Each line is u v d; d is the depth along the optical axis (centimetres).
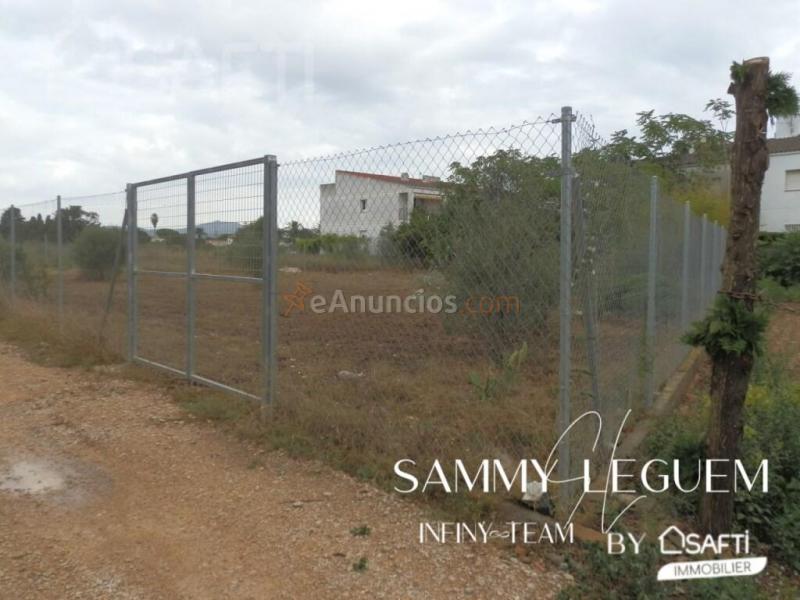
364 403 491
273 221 510
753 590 313
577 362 380
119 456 469
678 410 621
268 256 512
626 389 493
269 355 515
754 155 342
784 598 325
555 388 461
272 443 471
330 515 373
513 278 460
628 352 496
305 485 412
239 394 568
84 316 861
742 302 352
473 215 455
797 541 369
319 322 600
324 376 559
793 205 2591
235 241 557
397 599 296
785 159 2592
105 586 306
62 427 536
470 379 492
